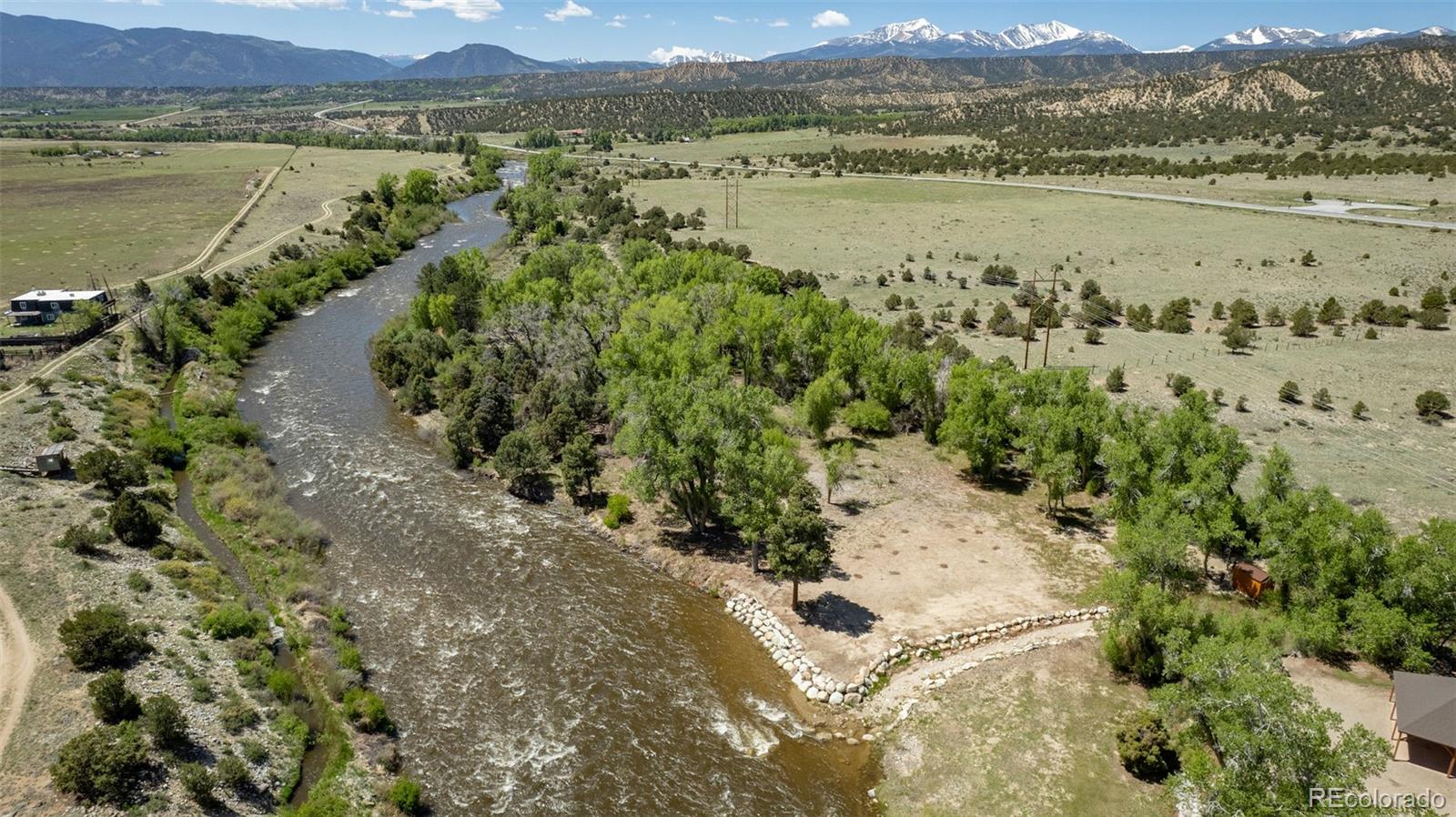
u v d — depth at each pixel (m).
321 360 100.50
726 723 42.53
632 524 62.66
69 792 33.66
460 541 60.50
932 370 75.12
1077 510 62.94
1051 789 36.69
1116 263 137.88
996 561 55.78
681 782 38.69
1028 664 45.16
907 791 37.59
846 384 78.75
